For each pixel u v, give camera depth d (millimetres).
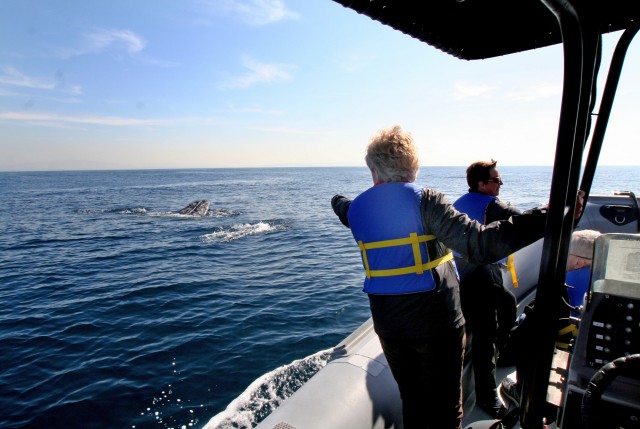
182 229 22312
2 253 16469
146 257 15039
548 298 1253
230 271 12453
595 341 1430
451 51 2006
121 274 12492
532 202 31312
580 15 1091
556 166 1188
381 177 1890
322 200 42938
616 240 1411
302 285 10680
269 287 10547
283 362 6215
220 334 7398
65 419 5016
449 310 1770
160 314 8648
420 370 1833
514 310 2824
